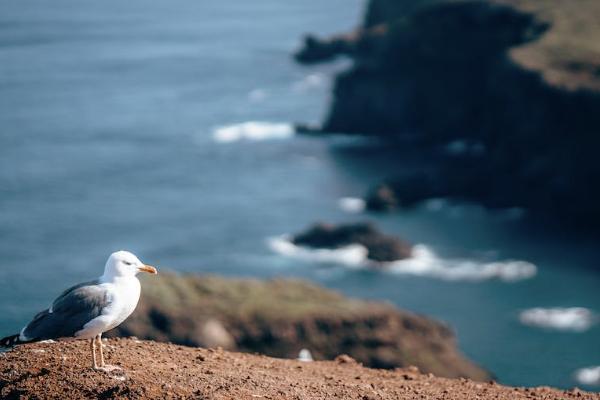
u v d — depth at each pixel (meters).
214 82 159.62
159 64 175.38
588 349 67.69
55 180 107.00
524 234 93.81
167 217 96.00
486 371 59.50
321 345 56.47
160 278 57.41
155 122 133.75
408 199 101.44
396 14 167.50
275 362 19.42
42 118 136.00
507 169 110.25
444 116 127.38
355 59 150.75
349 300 60.91
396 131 128.50
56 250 85.75
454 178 106.06
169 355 17.86
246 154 119.44
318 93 151.50
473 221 97.44
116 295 14.96
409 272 83.12
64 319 14.72
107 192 103.19
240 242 89.81
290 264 85.00
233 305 56.62
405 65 128.75
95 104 144.88
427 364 57.44
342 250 86.38
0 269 80.38
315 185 108.25
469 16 127.81
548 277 81.50
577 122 106.31
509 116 114.75
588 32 123.12
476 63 126.44
